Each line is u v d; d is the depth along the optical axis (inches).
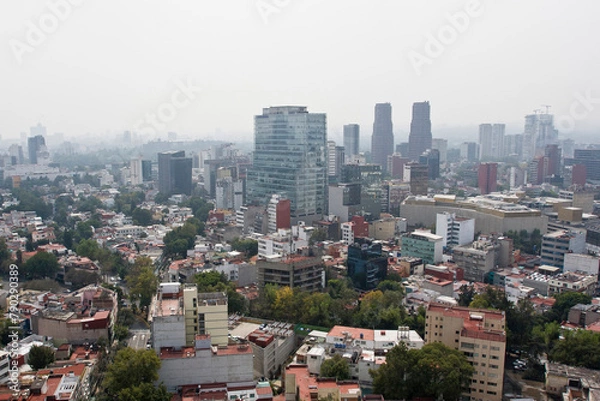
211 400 6451.8
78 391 6870.1
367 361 7332.7
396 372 6752.0
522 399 7057.1
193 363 6914.4
